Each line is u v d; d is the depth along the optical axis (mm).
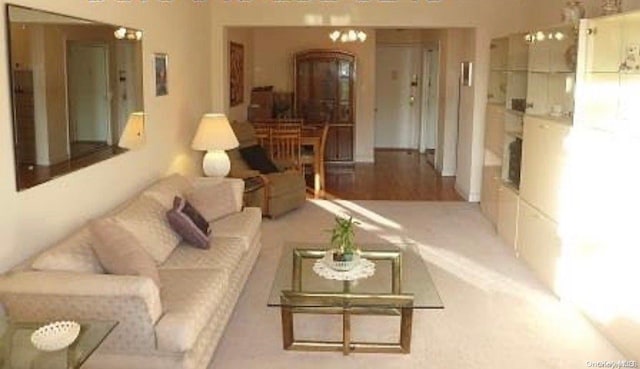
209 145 5988
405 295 3498
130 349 2930
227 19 7520
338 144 10875
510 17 7398
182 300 3207
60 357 2463
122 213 4023
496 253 5641
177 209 4195
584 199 4094
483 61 7504
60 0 3615
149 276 3125
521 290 4695
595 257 3938
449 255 5578
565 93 4637
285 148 8188
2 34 3041
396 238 6133
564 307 4355
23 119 3223
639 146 3334
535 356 3627
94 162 4098
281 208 7012
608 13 4352
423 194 8391
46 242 3488
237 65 8867
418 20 7469
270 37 10742
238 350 3686
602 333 3887
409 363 3541
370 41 10828
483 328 4012
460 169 8492
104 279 2871
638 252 3359
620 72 3908
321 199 8023
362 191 8578
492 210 6695
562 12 5168
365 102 11047
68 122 3717
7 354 2488
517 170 5766
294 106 10719
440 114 10172
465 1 7391
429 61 12008
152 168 5316
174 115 5973
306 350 3680
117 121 4496
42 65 3398
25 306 2857
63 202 3678
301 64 10641
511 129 6012
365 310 3586
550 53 4988
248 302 4422
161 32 5520
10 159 3123
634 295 3420
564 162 4383
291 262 4098
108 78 4316
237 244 4387
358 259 3914
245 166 7430
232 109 8492
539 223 4910
